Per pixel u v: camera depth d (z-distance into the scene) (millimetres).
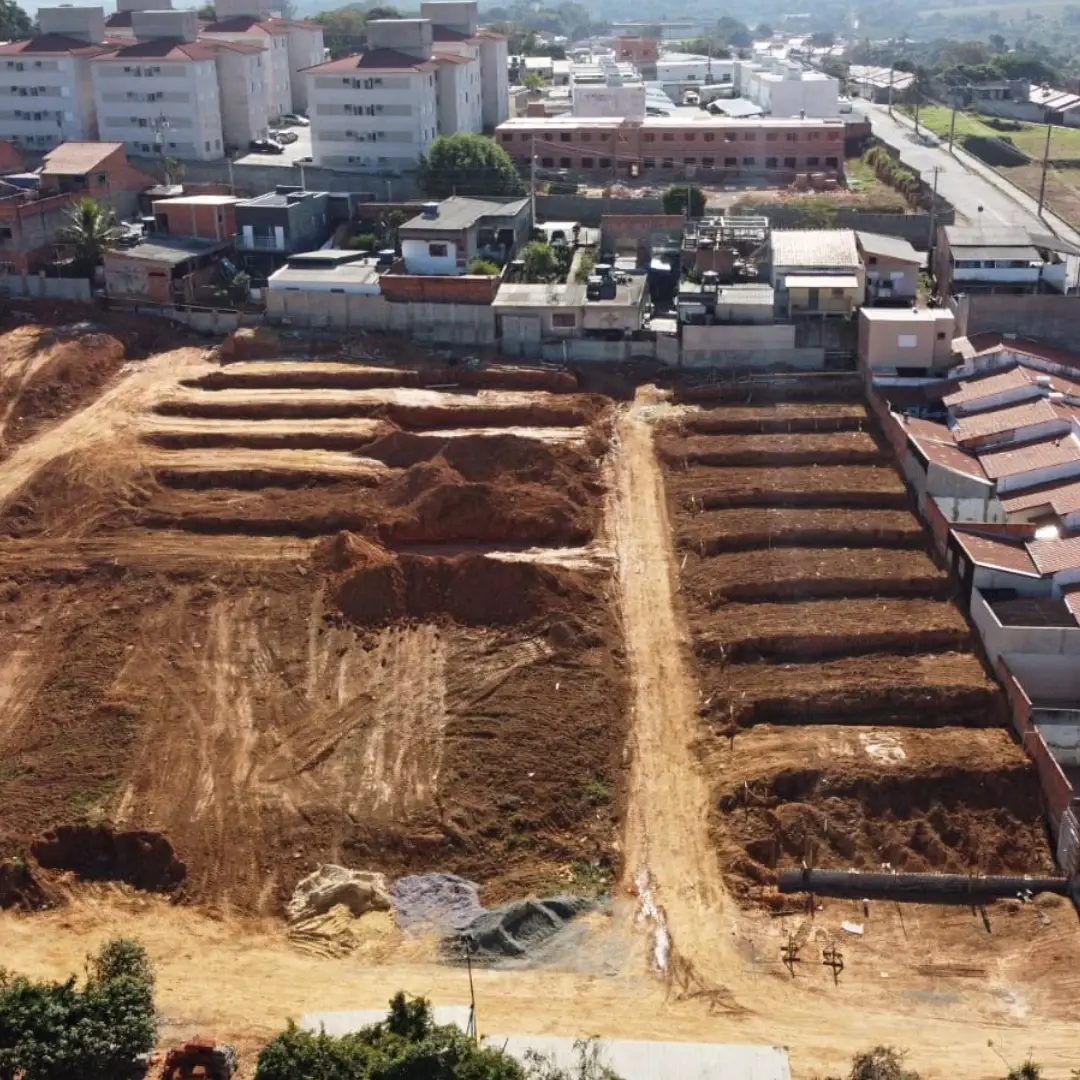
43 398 73562
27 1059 30047
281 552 59219
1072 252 83875
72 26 123875
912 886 40688
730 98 163750
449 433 68062
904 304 77875
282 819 43125
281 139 126875
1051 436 62500
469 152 102500
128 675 50844
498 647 52125
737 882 40812
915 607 53250
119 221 98812
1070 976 37188
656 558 58344
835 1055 34469
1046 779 43438
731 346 75250
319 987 37000
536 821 43188
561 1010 36000
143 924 39719
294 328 81562
